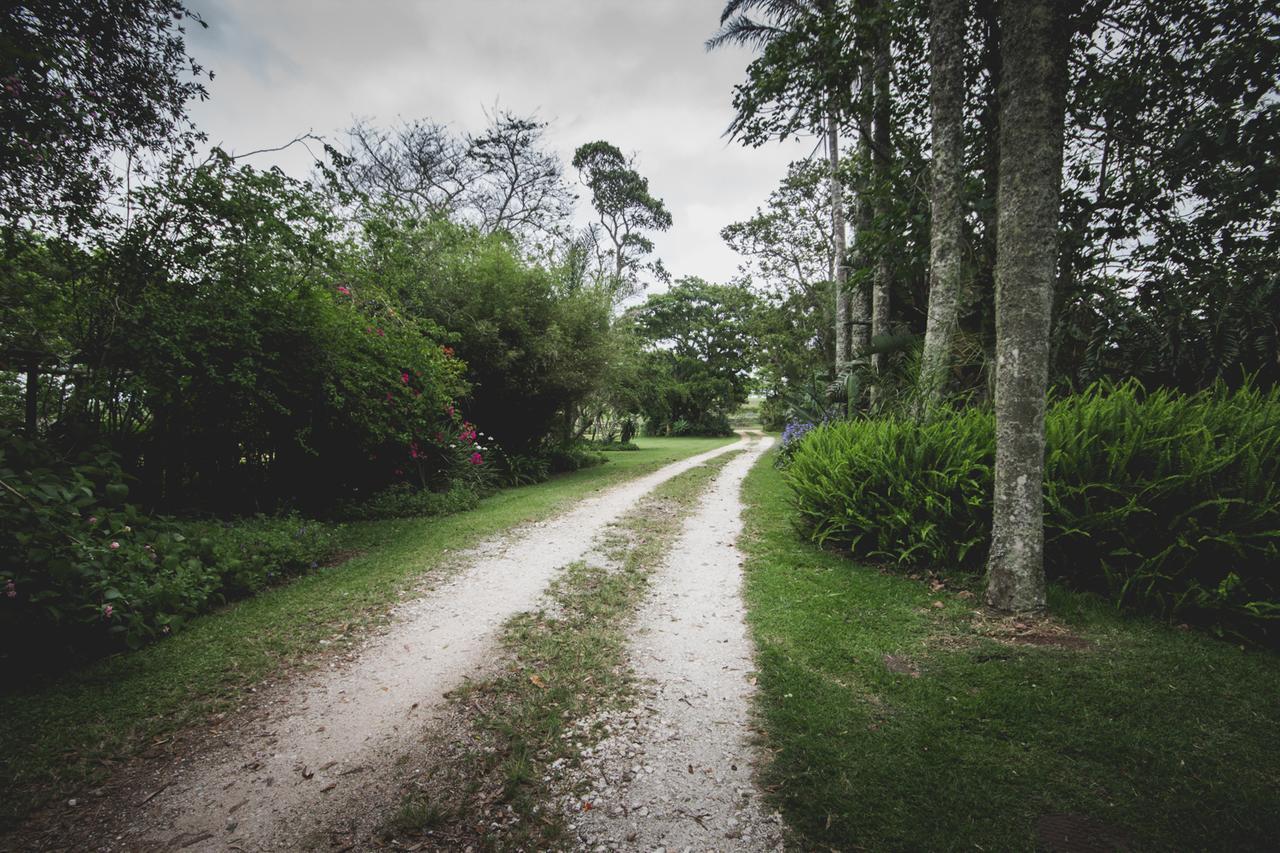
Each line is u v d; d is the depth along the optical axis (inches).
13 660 119.7
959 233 238.2
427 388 325.4
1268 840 67.9
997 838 71.1
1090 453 154.1
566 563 216.8
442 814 80.7
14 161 164.2
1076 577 150.2
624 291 811.4
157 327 204.4
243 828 79.0
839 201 553.3
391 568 208.1
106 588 133.2
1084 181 290.0
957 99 235.6
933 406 229.1
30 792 84.7
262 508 277.9
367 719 108.1
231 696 116.8
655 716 107.5
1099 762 84.8
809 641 136.6
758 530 263.4
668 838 75.3
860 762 88.5
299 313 243.4
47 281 191.0
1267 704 96.8
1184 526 133.4
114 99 190.1
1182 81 249.1
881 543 192.1
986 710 100.6
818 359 851.4
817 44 295.1
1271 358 240.2
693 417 1584.6
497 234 503.5
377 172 712.4
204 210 213.2
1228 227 256.2
